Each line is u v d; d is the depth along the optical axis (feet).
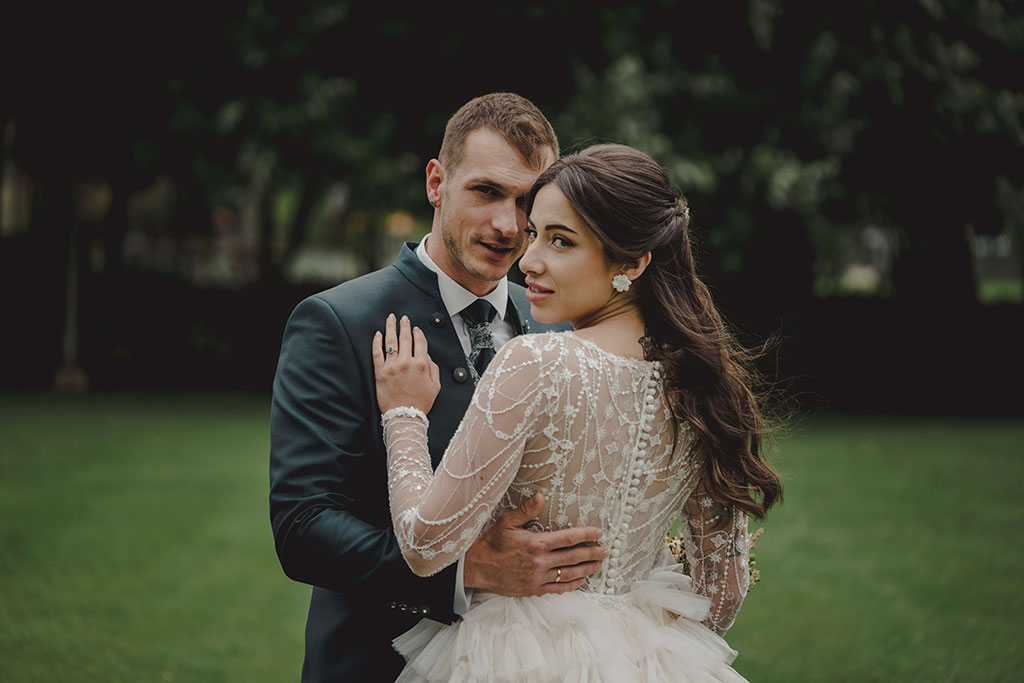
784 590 17.39
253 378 44.45
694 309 6.17
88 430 31.22
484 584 5.93
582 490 5.84
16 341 42.73
